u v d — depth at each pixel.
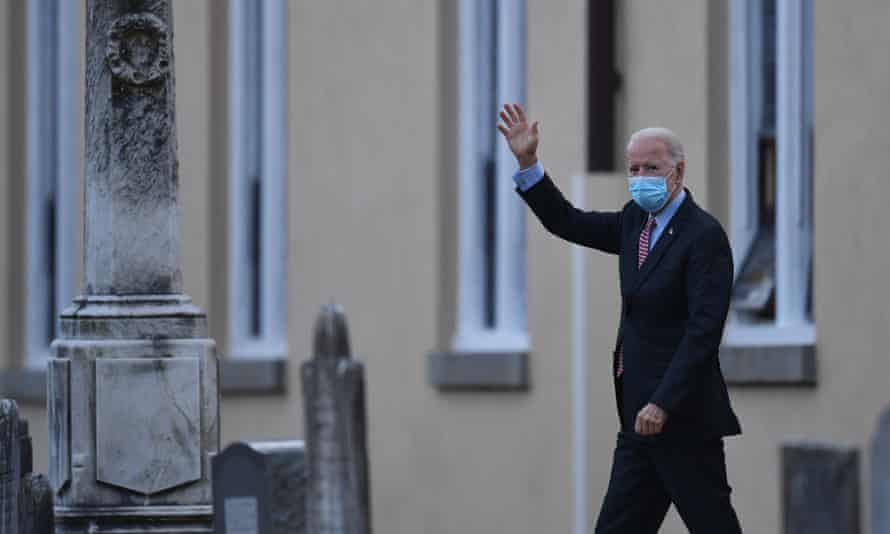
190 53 44.12
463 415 39.16
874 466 16.31
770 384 33.28
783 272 33.72
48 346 47.28
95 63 26.97
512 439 38.16
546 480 37.41
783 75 33.91
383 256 40.78
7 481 25.59
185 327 26.78
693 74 35.09
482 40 39.66
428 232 39.97
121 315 26.69
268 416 42.72
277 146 43.28
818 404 32.44
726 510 23.61
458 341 39.75
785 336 33.53
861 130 31.86
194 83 44.03
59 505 26.75
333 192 41.72
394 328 40.56
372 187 41.00
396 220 40.56
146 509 26.59
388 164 40.72
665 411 23.12
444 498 39.53
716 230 23.48
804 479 16.50
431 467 39.78
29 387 46.41
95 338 26.70
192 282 44.03
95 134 26.94
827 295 32.34
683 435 23.50
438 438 39.62
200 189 43.94
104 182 26.89
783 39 33.91
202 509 26.61
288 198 42.56
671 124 35.53
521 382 37.72
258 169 43.72
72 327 26.88
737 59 34.81
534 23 37.84
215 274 43.88
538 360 37.59
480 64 39.69
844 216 32.06
